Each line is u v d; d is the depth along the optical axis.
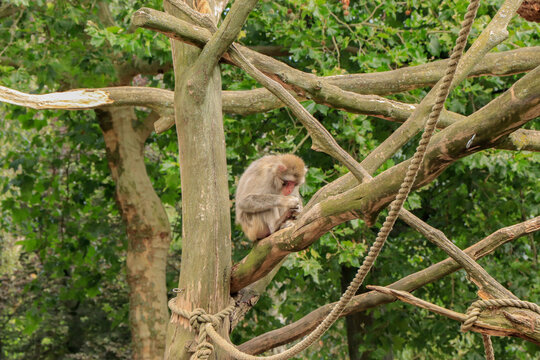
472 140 3.36
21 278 19.59
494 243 4.86
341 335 15.84
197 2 5.04
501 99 3.25
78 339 19.81
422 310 12.77
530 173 10.70
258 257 4.61
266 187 6.02
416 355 17.12
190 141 4.73
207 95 4.74
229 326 4.88
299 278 11.69
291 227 4.42
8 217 18.41
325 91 5.43
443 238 4.13
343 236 10.72
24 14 11.14
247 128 10.45
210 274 4.63
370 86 5.94
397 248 12.07
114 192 12.98
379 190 3.76
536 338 3.45
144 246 12.22
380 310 12.38
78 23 11.34
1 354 19.61
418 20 10.23
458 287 11.70
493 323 3.60
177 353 4.54
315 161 11.15
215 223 4.68
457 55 2.57
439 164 3.52
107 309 16.05
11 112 12.91
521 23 9.86
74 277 14.54
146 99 5.82
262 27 10.75
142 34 9.46
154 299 12.05
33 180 13.13
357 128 9.55
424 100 4.80
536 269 11.20
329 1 10.75
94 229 13.57
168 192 13.66
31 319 13.95
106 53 11.88
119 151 12.38
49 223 13.85
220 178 4.77
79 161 15.18
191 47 4.80
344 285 12.84
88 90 5.66
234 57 4.65
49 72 10.79
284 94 4.39
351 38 10.24
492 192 11.41
